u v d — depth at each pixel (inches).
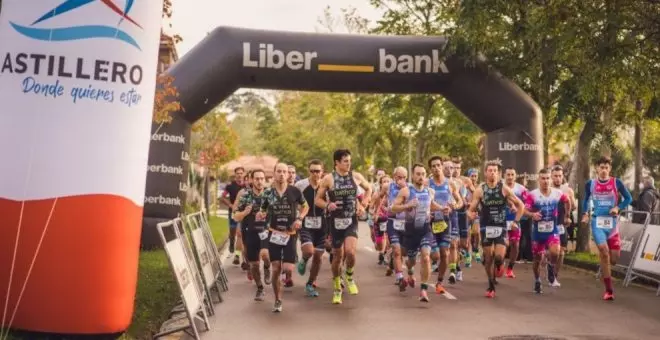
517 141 650.8
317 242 433.1
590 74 553.3
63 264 262.2
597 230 431.2
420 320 352.5
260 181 418.9
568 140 959.6
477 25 579.8
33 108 262.4
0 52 267.7
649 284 488.4
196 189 1417.3
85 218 264.2
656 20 518.3
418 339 306.7
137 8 275.7
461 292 449.4
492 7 563.2
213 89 627.2
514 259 526.3
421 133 1173.1
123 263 274.1
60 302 262.4
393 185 437.7
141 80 277.9
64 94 263.3
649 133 975.6
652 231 476.1
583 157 674.8
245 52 624.1
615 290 462.3
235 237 681.0
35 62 263.1
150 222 609.9
